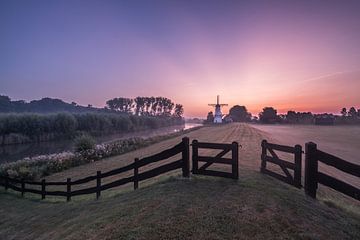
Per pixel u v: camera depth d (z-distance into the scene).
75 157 24.50
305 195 8.57
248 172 11.49
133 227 6.62
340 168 7.83
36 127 56.72
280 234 5.97
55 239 7.72
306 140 48.03
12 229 10.14
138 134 81.62
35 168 20.67
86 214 9.05
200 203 7.47
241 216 6.65
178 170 14.25
